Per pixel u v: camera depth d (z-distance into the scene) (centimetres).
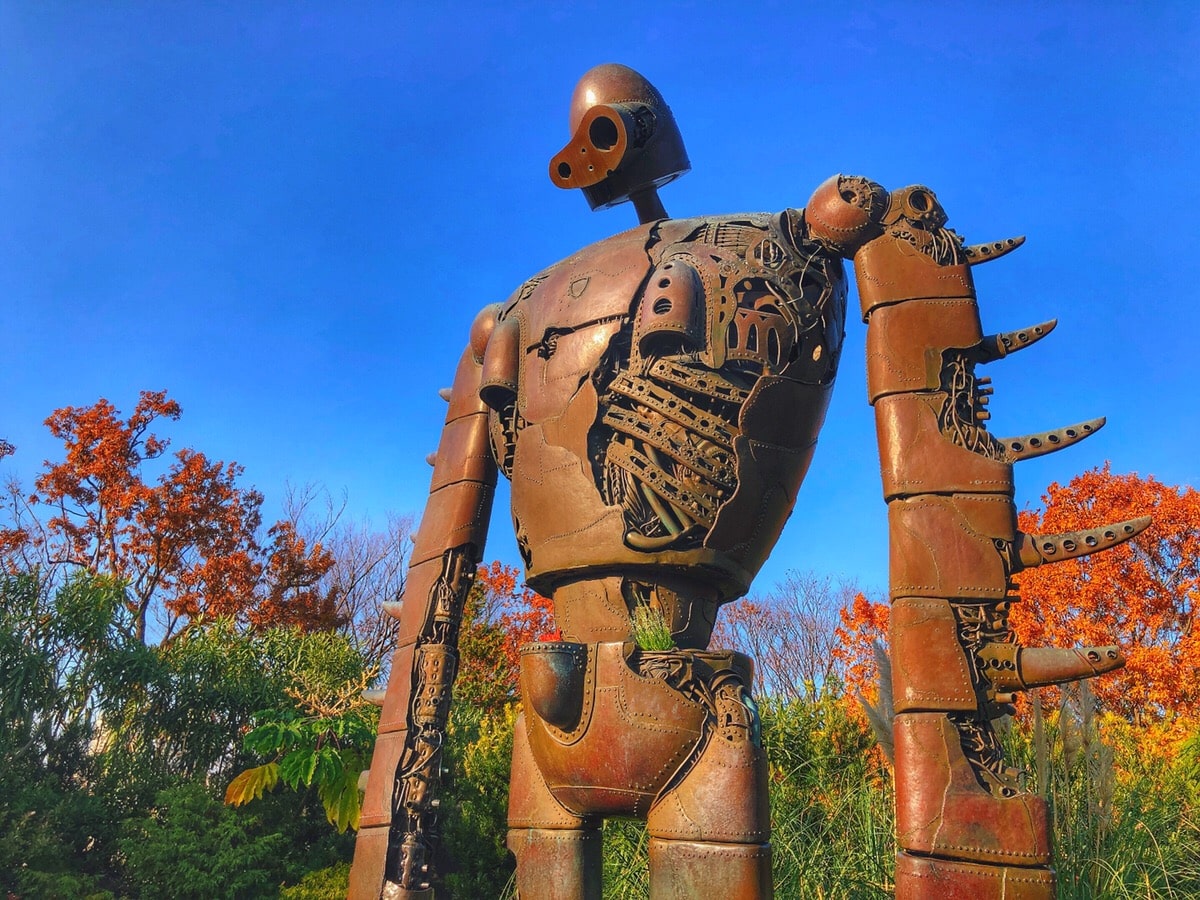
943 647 284
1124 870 461
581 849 331
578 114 402
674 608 332
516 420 376
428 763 375
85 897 807
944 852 266
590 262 365
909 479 302
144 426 2373
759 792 300
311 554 2456
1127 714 1769
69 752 973
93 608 1009
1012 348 314
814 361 347
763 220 360
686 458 325
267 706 1059
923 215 332
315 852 910
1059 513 2148
